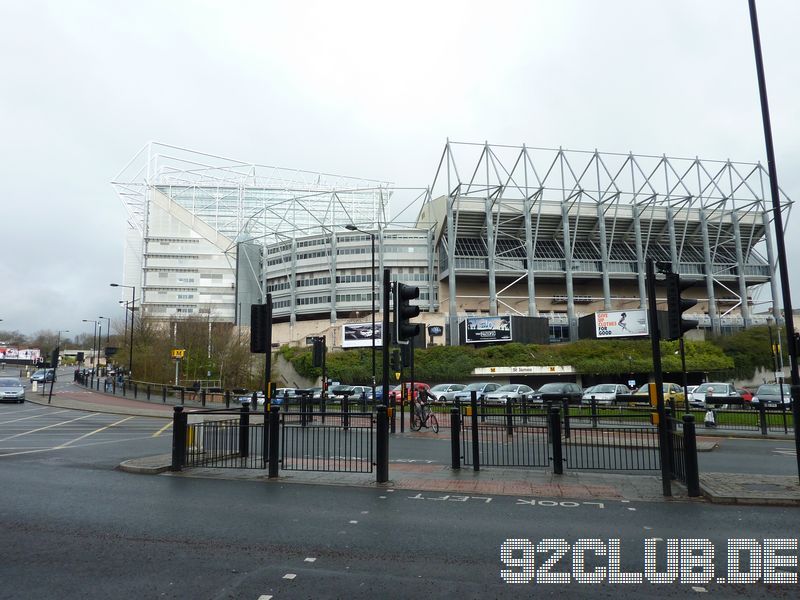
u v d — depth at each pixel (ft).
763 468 43.83
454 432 40.98
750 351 224.94
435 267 291.99
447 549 21.49
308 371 202.08
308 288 301.02
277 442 37.63
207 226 375.86
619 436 42.16
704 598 17.01
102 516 26.45
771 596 17.19
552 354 204.33
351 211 408.67
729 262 304.30
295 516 26.58
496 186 258.37
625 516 26.89
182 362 176.14
